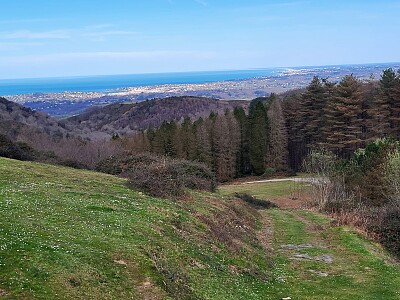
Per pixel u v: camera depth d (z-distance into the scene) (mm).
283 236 33031
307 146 91688
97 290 12562
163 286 14352
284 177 87312
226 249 22500
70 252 14266
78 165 44031
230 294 16469
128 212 22047
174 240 19891
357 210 39812
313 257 26469
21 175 28141
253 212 41562
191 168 43438
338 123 84688
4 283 11305
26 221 16500
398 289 20422
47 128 109062
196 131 89938
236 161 93750
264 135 92062
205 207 30328
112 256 15172
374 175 48781
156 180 31547
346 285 20938
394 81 81812
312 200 56781
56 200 21703
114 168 41562
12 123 88125
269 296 18234
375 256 26156
